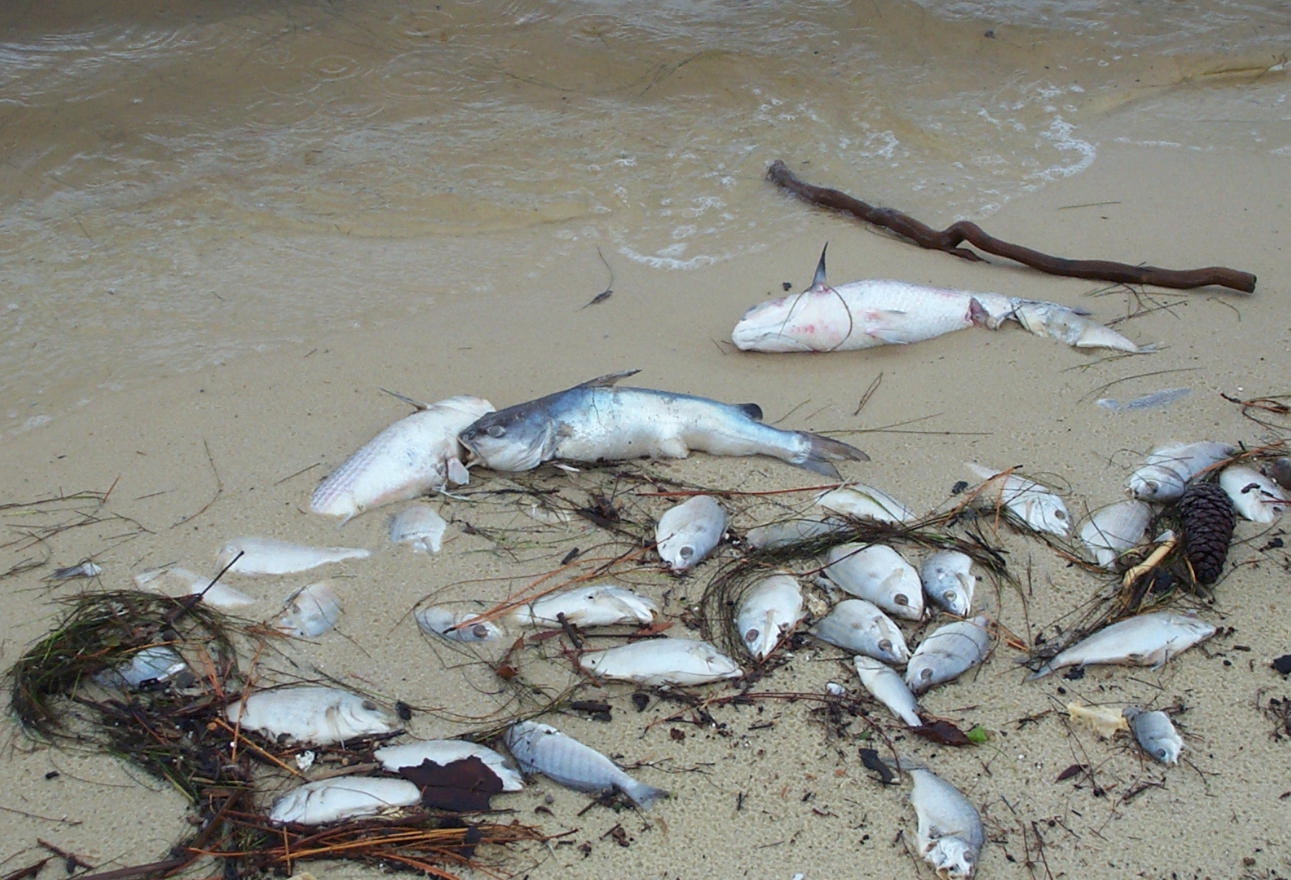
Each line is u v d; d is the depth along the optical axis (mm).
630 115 3324
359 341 2771
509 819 2184
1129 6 3881
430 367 2713
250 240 3004
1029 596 2352
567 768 2207
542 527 2451
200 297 2867
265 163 3174
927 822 2164
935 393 2629
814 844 2162
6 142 3143
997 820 2172
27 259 2932
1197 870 2137
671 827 2176
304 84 3381
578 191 3117
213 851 2162
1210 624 2297
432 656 2316
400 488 2486
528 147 3234
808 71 3480
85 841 2178
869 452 2533
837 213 3049
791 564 2393
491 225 3047
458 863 2154
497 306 2852
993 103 3404
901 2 3775
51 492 2516
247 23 3533
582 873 2148
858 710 2256
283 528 2453
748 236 3004
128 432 2607
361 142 3244
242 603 2371
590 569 2398
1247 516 2416
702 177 3158
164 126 3227
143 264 2936
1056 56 3619
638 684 2279
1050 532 2410
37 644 2328
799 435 2512
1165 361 2650
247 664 2309
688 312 2828
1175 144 3242
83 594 2379
